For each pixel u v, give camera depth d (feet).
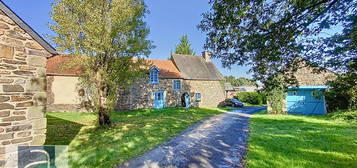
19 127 15.21
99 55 31.22
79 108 56.49
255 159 16.07
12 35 15.17
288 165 14.55
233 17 13.17
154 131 29.25
